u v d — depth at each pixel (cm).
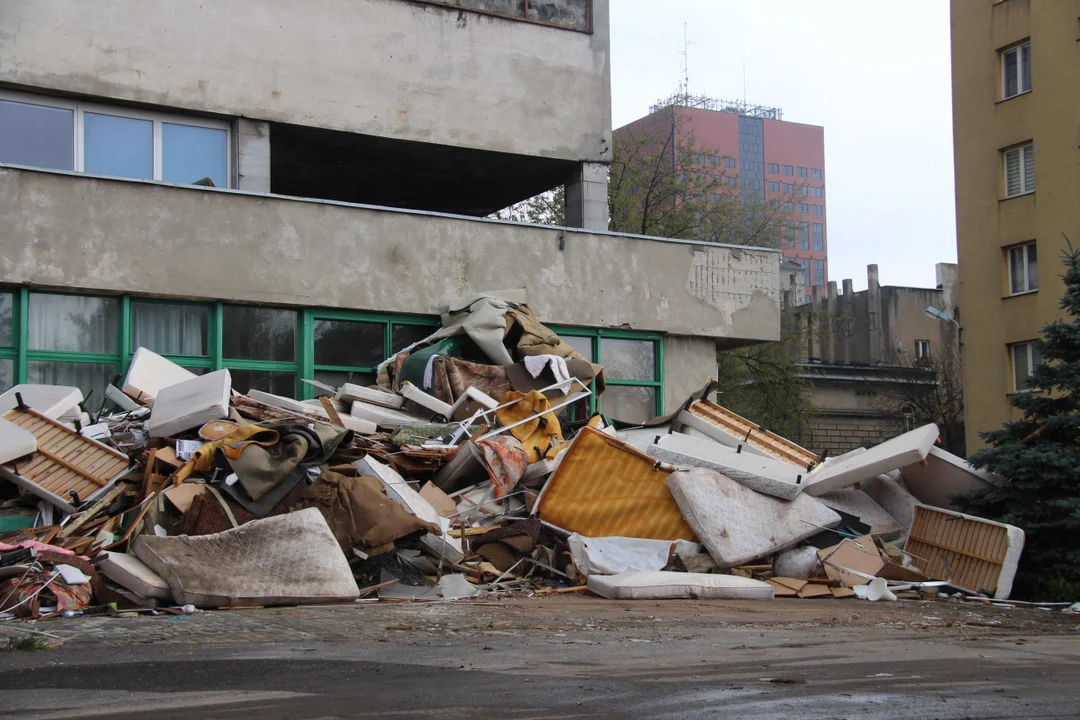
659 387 1836
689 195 3781
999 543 1271
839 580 1176
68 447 1131
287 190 2147
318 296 1586
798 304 6094
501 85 1866
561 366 1524
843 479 1339
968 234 3228
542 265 1747
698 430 1597
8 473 1075
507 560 1166
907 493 1466
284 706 494
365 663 623
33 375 1428
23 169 1423
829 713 491
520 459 1270
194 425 1150
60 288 1439
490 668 611
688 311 1859
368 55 1758
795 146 12319
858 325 5297
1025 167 3105
